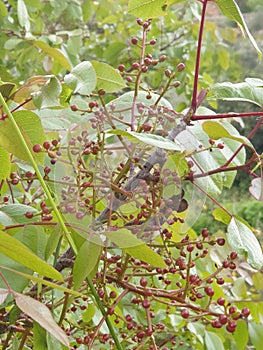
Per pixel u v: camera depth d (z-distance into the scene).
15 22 1.13
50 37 1.09
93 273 0.39
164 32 1.48
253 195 0.43
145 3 0.46
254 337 0.73
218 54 1.55
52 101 0.41
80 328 0.50
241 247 0.43
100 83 0.47
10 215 0.44
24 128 0.42
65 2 1.25
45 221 0.44
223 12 0.43
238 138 0.41
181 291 0.43
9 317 0.43
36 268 0.31
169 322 0.78
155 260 0.37
